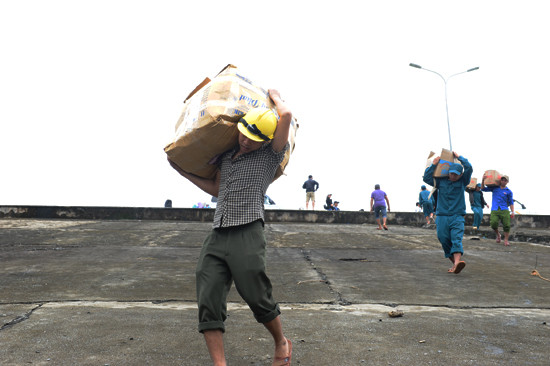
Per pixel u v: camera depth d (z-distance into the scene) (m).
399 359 2.52
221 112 2.27
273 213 18.11
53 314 3.41
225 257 2.21
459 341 2.86
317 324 3.22
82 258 6.36
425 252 7.80
